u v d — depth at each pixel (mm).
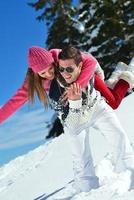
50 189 4496
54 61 3461
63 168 5203
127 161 3574
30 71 3527
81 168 3629
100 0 20469
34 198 4422
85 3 21156
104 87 3637
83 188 3621
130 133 5230
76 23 21594
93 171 3643
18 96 3572
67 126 3598
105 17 20297
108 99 3643
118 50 19938
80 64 3414
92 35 20859
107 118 3605
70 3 22172
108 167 3855
